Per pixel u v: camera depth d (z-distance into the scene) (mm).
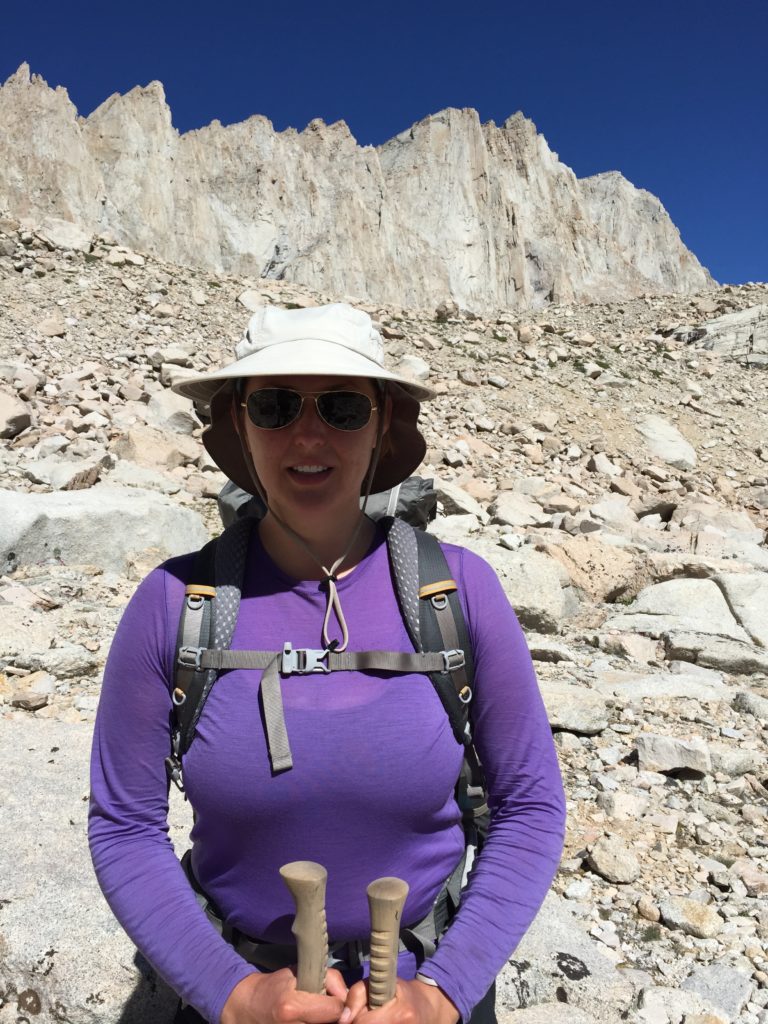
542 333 22078
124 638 1537
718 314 27297
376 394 1648
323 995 1333
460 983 1392
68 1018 2400
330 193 100312
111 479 9289
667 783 4391
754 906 3381
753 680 6367
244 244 92000
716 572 8133
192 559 1602
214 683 1494
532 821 1547
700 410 18375
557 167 124188
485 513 10367
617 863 3518
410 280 99750
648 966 2988
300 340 1566
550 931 2986
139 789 1529
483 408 15328
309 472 1540
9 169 74750
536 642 6289
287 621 1532
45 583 6453
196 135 98625
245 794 1442
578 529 10305
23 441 9789
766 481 15289
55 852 2955
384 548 1605
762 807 4246
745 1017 2730
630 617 7598
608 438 15734
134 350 13820
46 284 15820
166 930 1434
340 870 1463
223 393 1763
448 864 1576
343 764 1431
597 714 4910
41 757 3750
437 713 1508
